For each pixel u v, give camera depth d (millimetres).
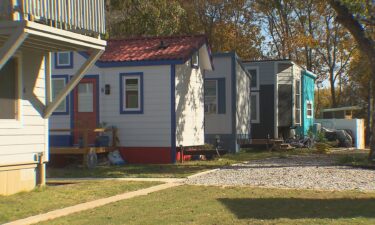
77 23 15664
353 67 67062
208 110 35031
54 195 15953
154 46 28922
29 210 13648
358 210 13492
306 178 20375
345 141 47125
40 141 17438
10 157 16172
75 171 23328
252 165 25656
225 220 12305
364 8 25406
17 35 13789
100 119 27828
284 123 43125
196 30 56969
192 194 16375
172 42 29422
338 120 52031
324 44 68188
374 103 26484
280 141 37562
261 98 42938
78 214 13227
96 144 26781
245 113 37812
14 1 13844
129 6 40438
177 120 27484
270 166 25016
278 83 43031
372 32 27234
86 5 16078
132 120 27484
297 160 28688
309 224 11750
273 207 14000
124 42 29938
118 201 15094
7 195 15781
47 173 22562
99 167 25016
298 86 45562
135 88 27531
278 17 66375
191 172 22703
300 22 65375
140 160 27328
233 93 34625
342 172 22328
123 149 27531
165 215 12945
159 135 27156
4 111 16125
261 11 61969
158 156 27109
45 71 17766
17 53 16594
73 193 16438
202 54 31016
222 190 17266
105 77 27828
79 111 28078
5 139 15992
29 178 16984
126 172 22844
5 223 12188
